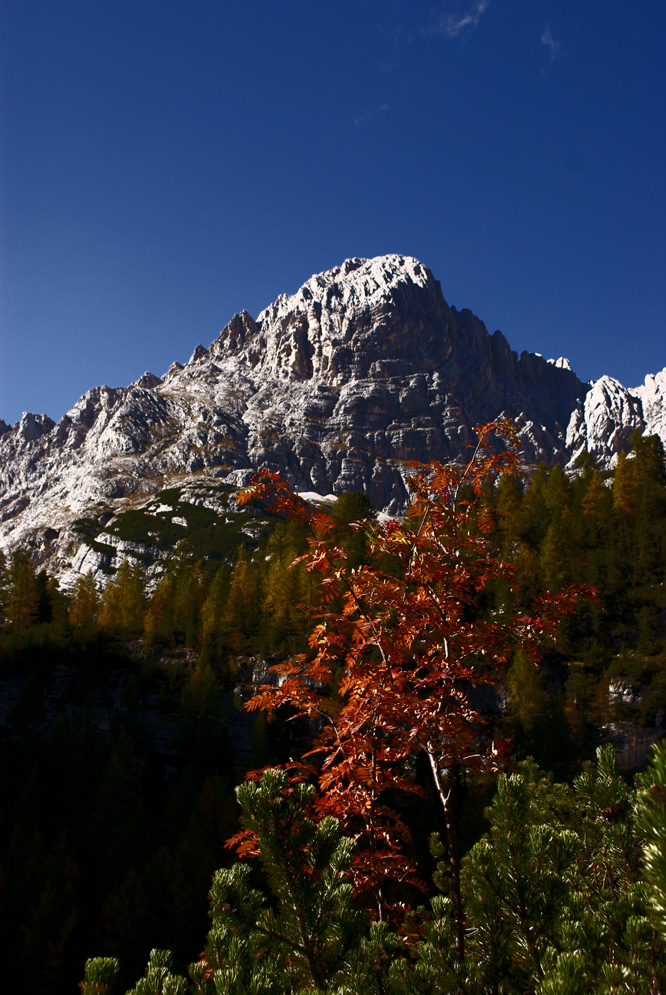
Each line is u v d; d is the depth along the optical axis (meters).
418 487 10.30
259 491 9.79
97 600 115.44
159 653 81.69
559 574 73.94
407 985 4.70
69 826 49.59
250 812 4.66
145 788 58.78
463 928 6.17
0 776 57.22
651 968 4.01
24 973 35.19
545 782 9.22
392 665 9.13
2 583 109.75
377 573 9.52
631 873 6.21
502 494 93.94
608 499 95.19
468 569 9.59
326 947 4.67
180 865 37.69
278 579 84.62
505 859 4.68
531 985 4.47
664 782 2.42
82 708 73.88
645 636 66.06
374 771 8.60
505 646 8.98
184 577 108.94
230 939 4.48
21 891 38.31
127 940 34.94
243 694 73.38
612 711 61.06
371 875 8.21
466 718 8.39
